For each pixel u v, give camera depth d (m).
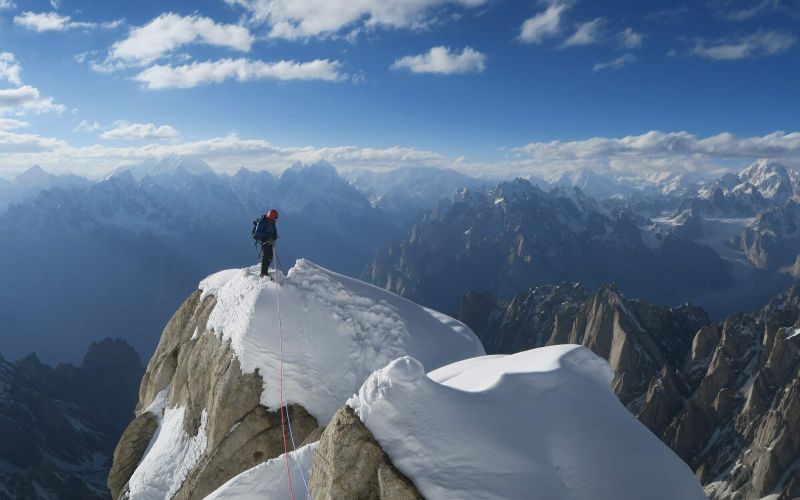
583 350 15.08
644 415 123.50
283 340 22.53
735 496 92.44
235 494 14.78
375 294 26.34
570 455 11.94
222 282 30.66
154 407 28.12
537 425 12.27
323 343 22.88
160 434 26.08
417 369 12.44
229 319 24.48
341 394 21.98
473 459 11.38
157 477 22.91
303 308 23.73
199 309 30.02
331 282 25.14
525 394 12.95
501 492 10.90
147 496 22.44
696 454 110.12
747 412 108.81
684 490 12.08
